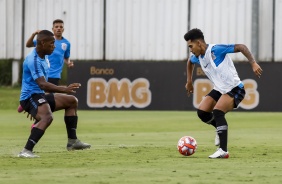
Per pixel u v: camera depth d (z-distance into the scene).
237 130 51.28
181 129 53.34
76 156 31.34
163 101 78.56
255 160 29.50
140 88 79.06
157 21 82.19
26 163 28.23
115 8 82.81
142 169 25.83
